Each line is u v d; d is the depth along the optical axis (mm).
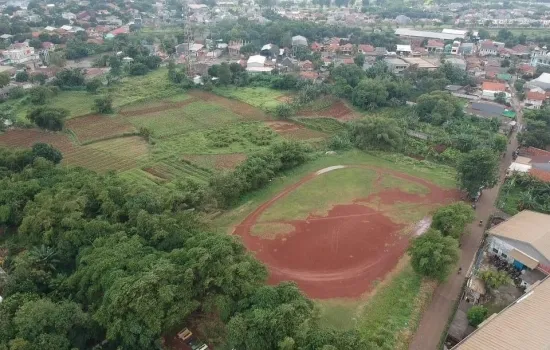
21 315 44281
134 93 137875
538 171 86812
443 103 116562
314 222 73562
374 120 103312
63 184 70375
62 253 57688
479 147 96188
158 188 78688
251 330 44031
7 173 78062
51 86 134250
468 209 67125
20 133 107000
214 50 190250
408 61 167250
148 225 59094
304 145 100500
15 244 64812
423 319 54062
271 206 78312
